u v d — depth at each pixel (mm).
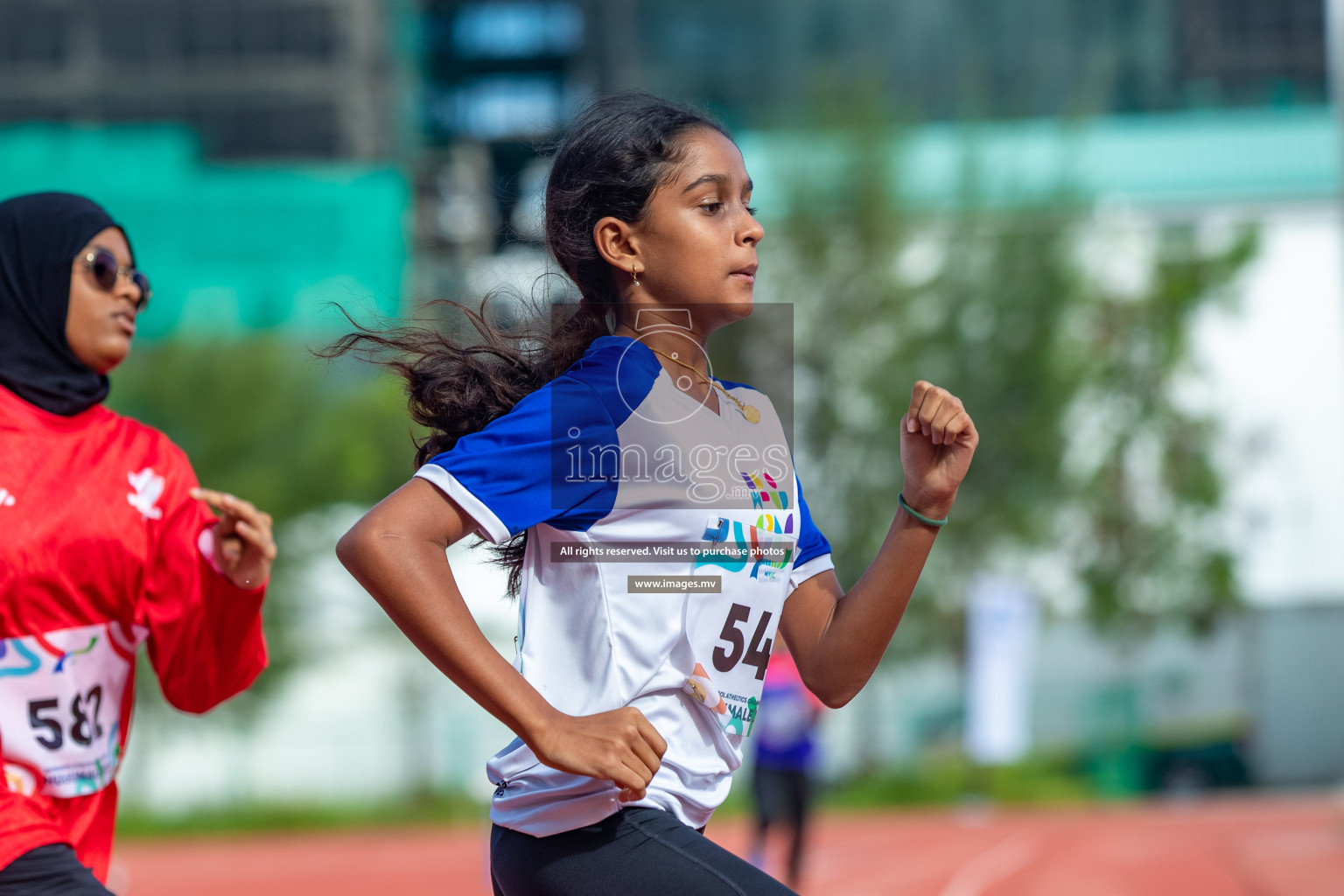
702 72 56969
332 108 58656
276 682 34719
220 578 4145
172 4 59344
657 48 57531
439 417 3580
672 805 3188
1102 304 37844
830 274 33938
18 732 3902
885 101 35594
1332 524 41875
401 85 59250
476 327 3695
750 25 56844
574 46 59188
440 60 61000
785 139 34875
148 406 34531
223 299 49750
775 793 13945
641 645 3189
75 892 3605
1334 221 44375
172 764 35125
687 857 3049
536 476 3127
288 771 35344
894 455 33500
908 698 35500
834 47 55781
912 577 3512
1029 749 36812
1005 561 35562
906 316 34062
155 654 4281
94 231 4230
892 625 3537
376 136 58562
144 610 4152
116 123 59344
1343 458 42406
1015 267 34406
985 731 26031
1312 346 43062
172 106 59500
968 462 3461
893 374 33469
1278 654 40812
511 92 60375
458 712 35781
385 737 35594
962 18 54625
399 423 34562
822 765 30578
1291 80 53750
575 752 2852
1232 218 44562
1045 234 34594
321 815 32781
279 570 34688
